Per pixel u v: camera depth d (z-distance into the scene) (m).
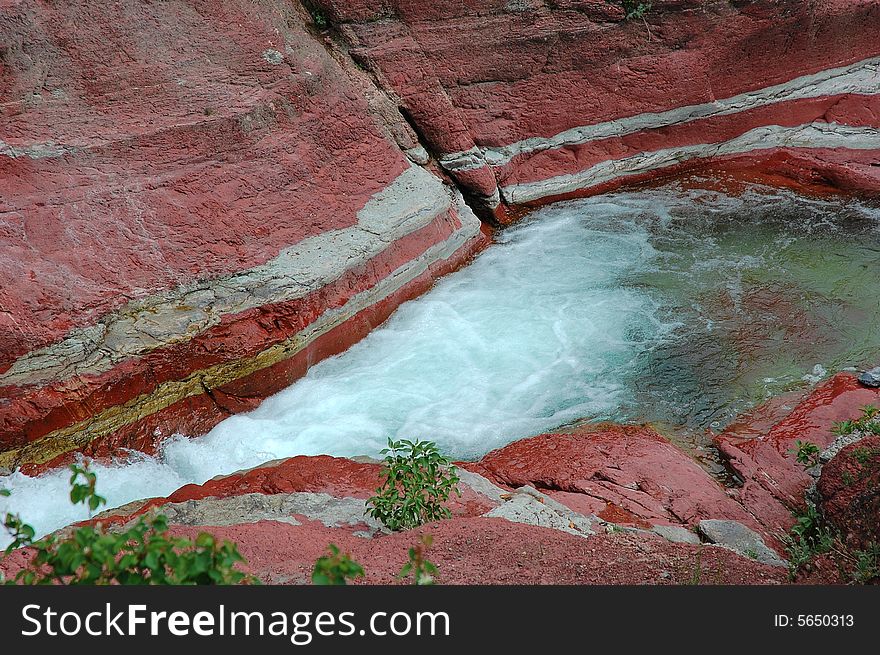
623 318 12.04
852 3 16.08
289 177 11.64
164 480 9.53
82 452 9.57
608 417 10.16
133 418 9.91
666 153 15.95
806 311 12.02
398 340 11.74
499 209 14.89
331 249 11.48
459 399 10.57
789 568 6.67
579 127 15.32
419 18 14.02
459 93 14.47
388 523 6.85
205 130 11.06
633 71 15.30
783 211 14.82
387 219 12.23
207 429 10.28
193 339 10.18
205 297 10.42
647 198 15.41
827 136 16.33
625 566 6.16
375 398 10.63
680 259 13.48
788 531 7.94
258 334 10.58
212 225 10.81
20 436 9.16
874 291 12.41
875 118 16.33
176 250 10.48
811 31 16.02
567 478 8.54
